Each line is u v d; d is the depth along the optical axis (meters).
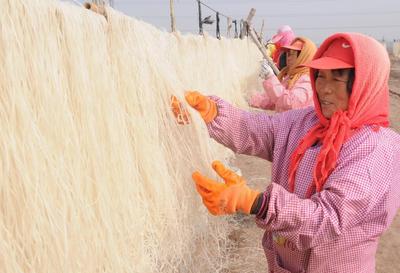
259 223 1.41
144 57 1.88
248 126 1.82
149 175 1.89
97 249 1.55
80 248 1.45
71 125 1.44
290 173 1.61
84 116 1.52
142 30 1.92
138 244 1.81
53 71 1.35
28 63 1.27
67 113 1.42
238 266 3.05
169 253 2.01
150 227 1.89
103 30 1.66
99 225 1.57
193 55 4.63
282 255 1.71
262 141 1.83
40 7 1.31
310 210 1.34
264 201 1.37
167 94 1.99
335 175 1.41
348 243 1.46
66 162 1.41
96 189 1.57
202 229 2.33
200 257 2.31
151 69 1.93
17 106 1.21
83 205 1.48
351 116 1.46
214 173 2.30
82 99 1.50
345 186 1.35
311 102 3.01
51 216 1.31
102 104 1.62
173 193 2.04
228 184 1.44
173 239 2.01
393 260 3.47
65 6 1.46
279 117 1.83
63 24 1.42
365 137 1.43
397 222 4.19
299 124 1.71
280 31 6.15
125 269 1.70
